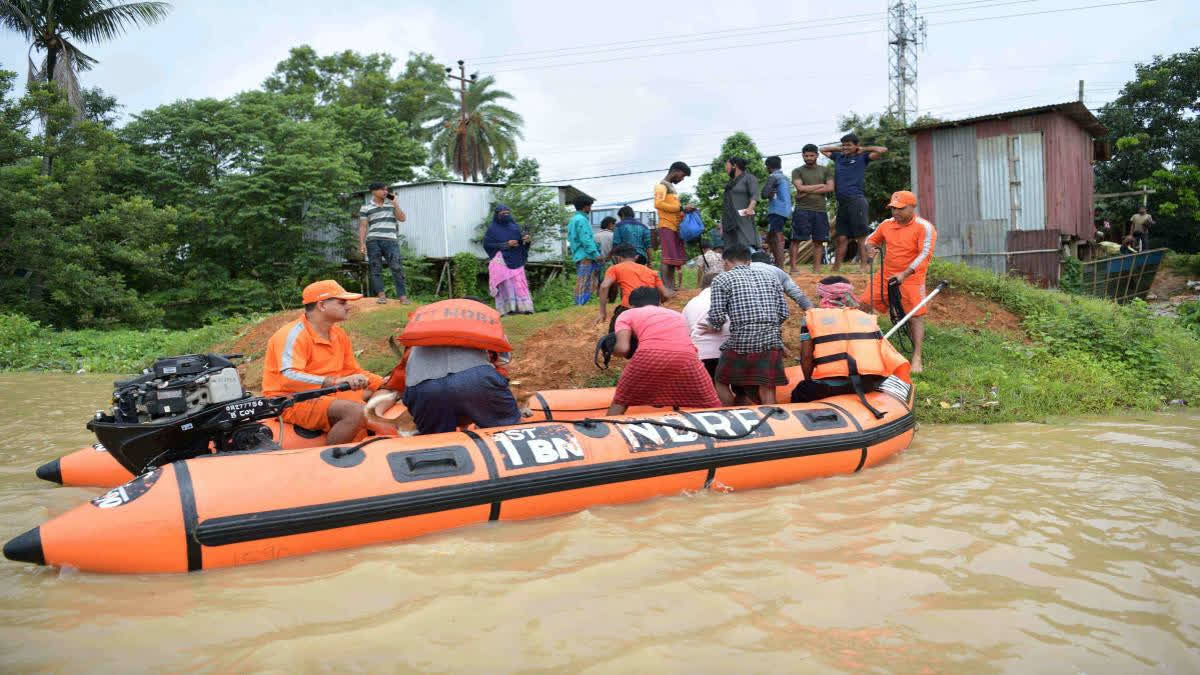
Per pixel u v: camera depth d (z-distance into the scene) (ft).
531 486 14.94
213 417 14.75
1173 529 13.83
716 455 16.98
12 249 67.87
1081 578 11.77
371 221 36.45
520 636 10.00
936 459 19.52
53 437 24.17
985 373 26.76
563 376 26.32
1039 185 54.13
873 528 14.14
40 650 9.71
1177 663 9.36
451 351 16.14
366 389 18.35
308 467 13.65
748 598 11.13
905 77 146.72
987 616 10.53
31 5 76.43
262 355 33.58
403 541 13.89
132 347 50.72
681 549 13.12
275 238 84.23
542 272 93.30
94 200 73.00
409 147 109.70
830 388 21.11
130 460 14.74
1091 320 31.45
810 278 32.65
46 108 72.33
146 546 12.21
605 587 11.52
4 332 53.16
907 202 25.13
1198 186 92.68
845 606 10.86
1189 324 44.14
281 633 10.16
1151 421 23.95
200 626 10.38
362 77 129.08
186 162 84.79
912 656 9.50
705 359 22.26
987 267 55.88
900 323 23.36
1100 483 16.74
